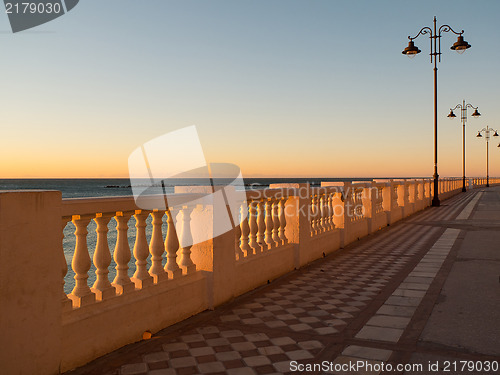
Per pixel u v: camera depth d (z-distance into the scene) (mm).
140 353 4113
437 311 5328
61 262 3602
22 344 3262
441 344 4262
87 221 3949
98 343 3986
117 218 4375
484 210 20625
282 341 4414
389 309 5461
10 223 3162
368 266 8219
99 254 4160
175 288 4969
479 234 12211
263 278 6895
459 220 16156
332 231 10047
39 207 3373
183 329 4777
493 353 4031
